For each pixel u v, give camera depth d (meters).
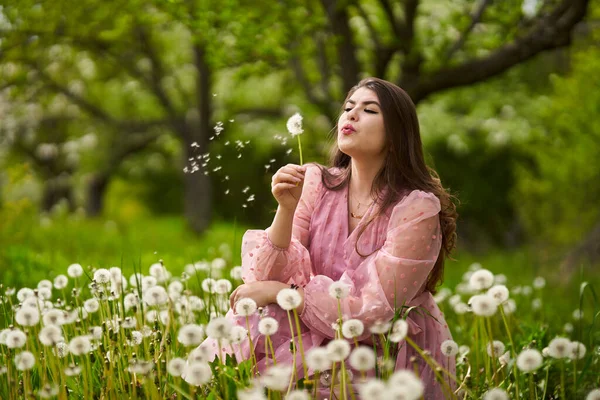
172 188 33.12
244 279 3.56
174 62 18.19
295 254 3.46
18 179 11.53
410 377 2.18
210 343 3.34
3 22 9.62
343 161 3.91
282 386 2.45
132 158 26.88
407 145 3.56
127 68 17.16
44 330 2.89
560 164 14.65
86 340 2.88
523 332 4.79
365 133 3.50
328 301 3.22
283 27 8.85
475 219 21.30
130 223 21.09
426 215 3.36
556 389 3.67
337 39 9.02
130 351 3.28
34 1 9.30
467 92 15.88
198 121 17.38
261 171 25.39
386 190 3.55
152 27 15.23
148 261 8.41
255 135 19.05
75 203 28.83
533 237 16.14
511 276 11.17
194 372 2.58
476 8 8.92
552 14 8.46
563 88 13.46
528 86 16.53
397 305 3.32
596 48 12.51
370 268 3.33
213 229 17.73
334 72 10.98
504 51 8.80
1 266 7.12
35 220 16.36
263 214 25.91
